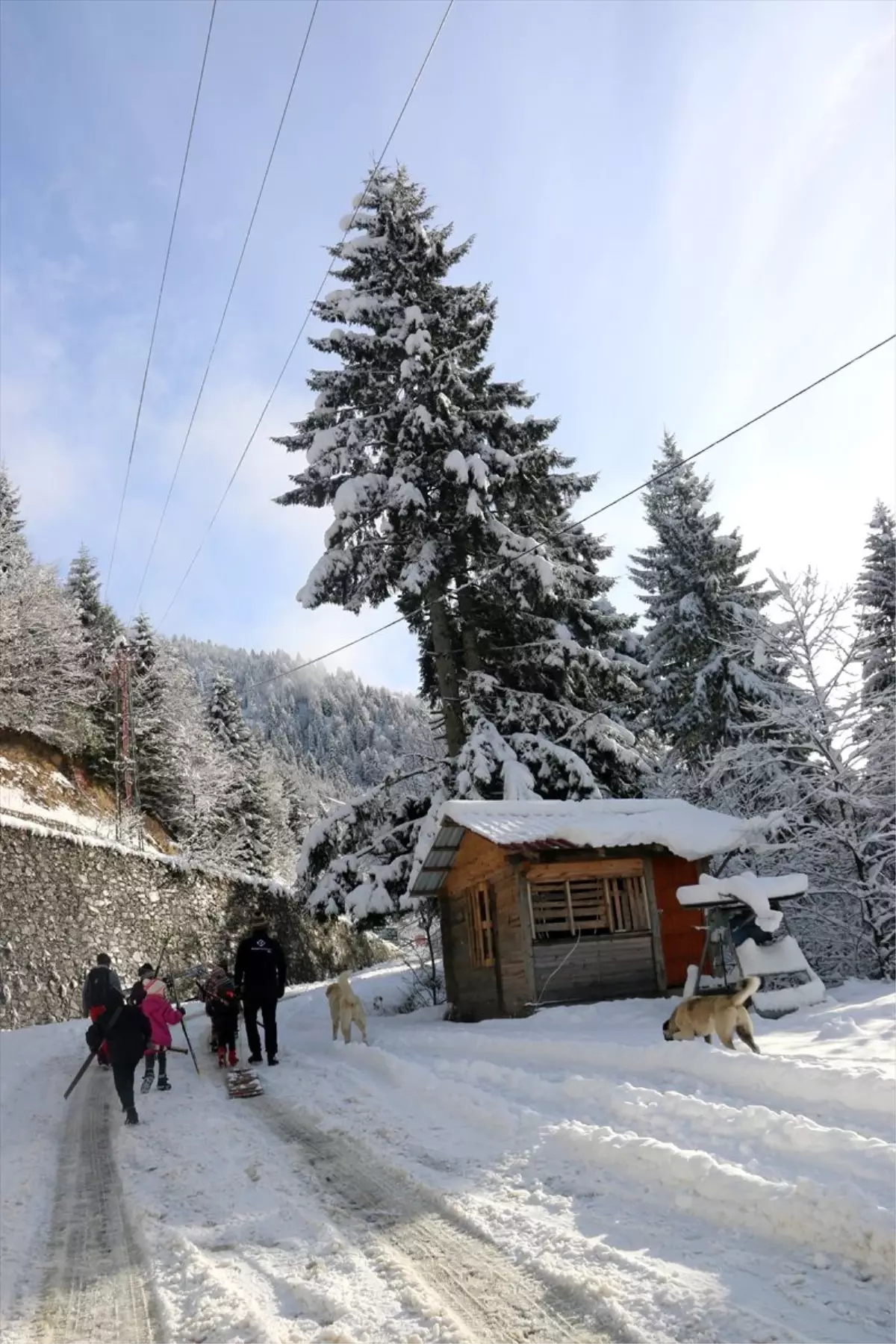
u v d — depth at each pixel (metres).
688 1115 6.39
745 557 28.11
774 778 18.36
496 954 15.64
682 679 26.88
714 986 13.50
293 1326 4.04
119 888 28.27
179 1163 7.18
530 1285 4.21
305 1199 5.88
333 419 21.31
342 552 19.72
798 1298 3.74
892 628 27.66
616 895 15.05
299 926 40.97
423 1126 7.46
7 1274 5.12
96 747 37.81
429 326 21.08
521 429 20.59
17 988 21.81
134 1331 4.23
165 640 50.56
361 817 20.41
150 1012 11.07
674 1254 4.32
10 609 32.16
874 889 16.23
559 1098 7.73
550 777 19.31
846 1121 6.18
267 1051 12.27
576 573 21.05
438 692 23.39
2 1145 8.59
